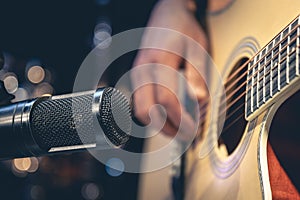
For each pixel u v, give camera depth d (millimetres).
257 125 660
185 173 861
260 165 644
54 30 1641
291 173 642
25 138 595
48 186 1547
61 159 1572
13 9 1617
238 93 768
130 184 1252
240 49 788
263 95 625
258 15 759
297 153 646
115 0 1540
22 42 1640
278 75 597
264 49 654
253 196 655
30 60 1588
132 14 1487
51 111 586
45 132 589
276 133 650
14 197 1516
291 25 604
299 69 562
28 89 1502
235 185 702
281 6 708
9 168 1514
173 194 884
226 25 849
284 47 599
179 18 956
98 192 1549
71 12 1619
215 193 755
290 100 652
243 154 695
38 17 1633
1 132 601
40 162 1543
